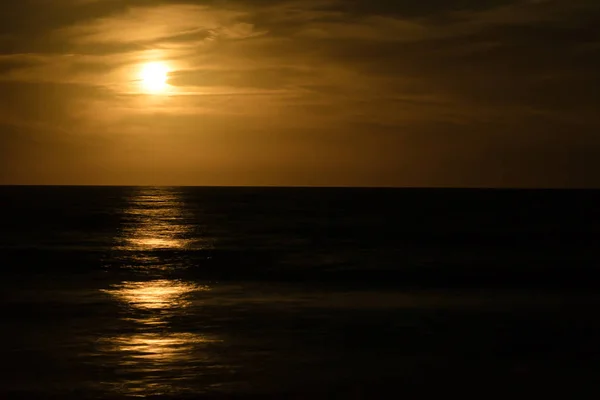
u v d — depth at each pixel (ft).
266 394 58.34
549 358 70.08
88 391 58.65
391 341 76.89
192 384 60.80
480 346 74.59
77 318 89.35
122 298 105.81
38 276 131.54
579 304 100.07
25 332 80.94
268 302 102.22
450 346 74.59
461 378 63.05
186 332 81.30
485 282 122.62
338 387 60.23
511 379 62.90
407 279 126.82
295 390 59.41
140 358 69.10
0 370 64.69
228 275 133.80
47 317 89.97
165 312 93.66
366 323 86.28
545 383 61.77
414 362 68.39
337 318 89.40
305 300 103.81
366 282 123.24
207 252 175.01
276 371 64.90
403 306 98.58
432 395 58.49
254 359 69.05
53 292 111.75
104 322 86.84
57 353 70.95
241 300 104.01
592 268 141.69
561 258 159.53
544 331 81.97
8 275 132.67
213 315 91.50
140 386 60.08
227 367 66.08
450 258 160.25
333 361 68.44
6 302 101.60
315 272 137.18
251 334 80.23
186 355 70.49
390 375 63.87
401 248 183.11
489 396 58.23
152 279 128.26
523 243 194.70
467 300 103.50
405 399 57.57
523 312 93.86
